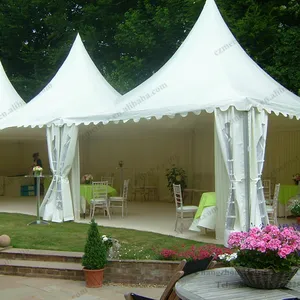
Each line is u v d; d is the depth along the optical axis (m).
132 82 19.41
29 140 18.22
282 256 3.52
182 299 3.43
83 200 11.25
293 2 17.66
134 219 10.94
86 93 12.26
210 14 10.44
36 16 23.89
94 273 6.27
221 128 7.92
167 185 15.40
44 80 22.98
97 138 16.91
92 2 23.22
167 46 19.88
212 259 4.57
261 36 17.08
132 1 22.14
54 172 10.79
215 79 8.92
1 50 24.61
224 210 8.16
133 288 6.25
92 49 21.75
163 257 6.52
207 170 14.52
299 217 9.68
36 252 7.39
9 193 17.44
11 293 6.05
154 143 15.91
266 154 13.95
